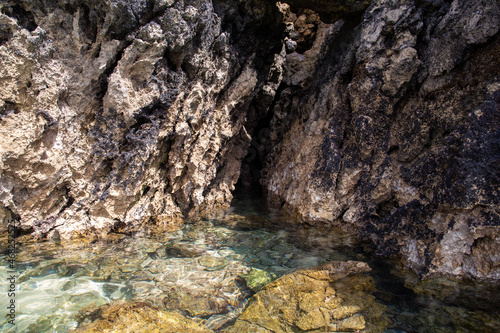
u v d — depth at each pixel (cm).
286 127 786
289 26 660
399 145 479
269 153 821
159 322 282
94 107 443
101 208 456
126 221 472
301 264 408
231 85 622
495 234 338
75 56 420
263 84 715
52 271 363
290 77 764
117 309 294
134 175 456
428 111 449
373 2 516
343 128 550
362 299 325
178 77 489
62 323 279
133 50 425
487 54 395
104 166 456
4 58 363
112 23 407
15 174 394
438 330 281
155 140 467
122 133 450
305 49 803
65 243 423
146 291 337
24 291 324
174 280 362
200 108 525
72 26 411
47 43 393
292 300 322
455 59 421
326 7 553
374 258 423
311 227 534
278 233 514
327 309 309
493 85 373
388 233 440
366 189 502
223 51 554
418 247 392
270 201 705
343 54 601
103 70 427
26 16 395
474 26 396
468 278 349
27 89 381
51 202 427
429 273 362
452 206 365
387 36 489
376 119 499
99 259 398
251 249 453
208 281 364
